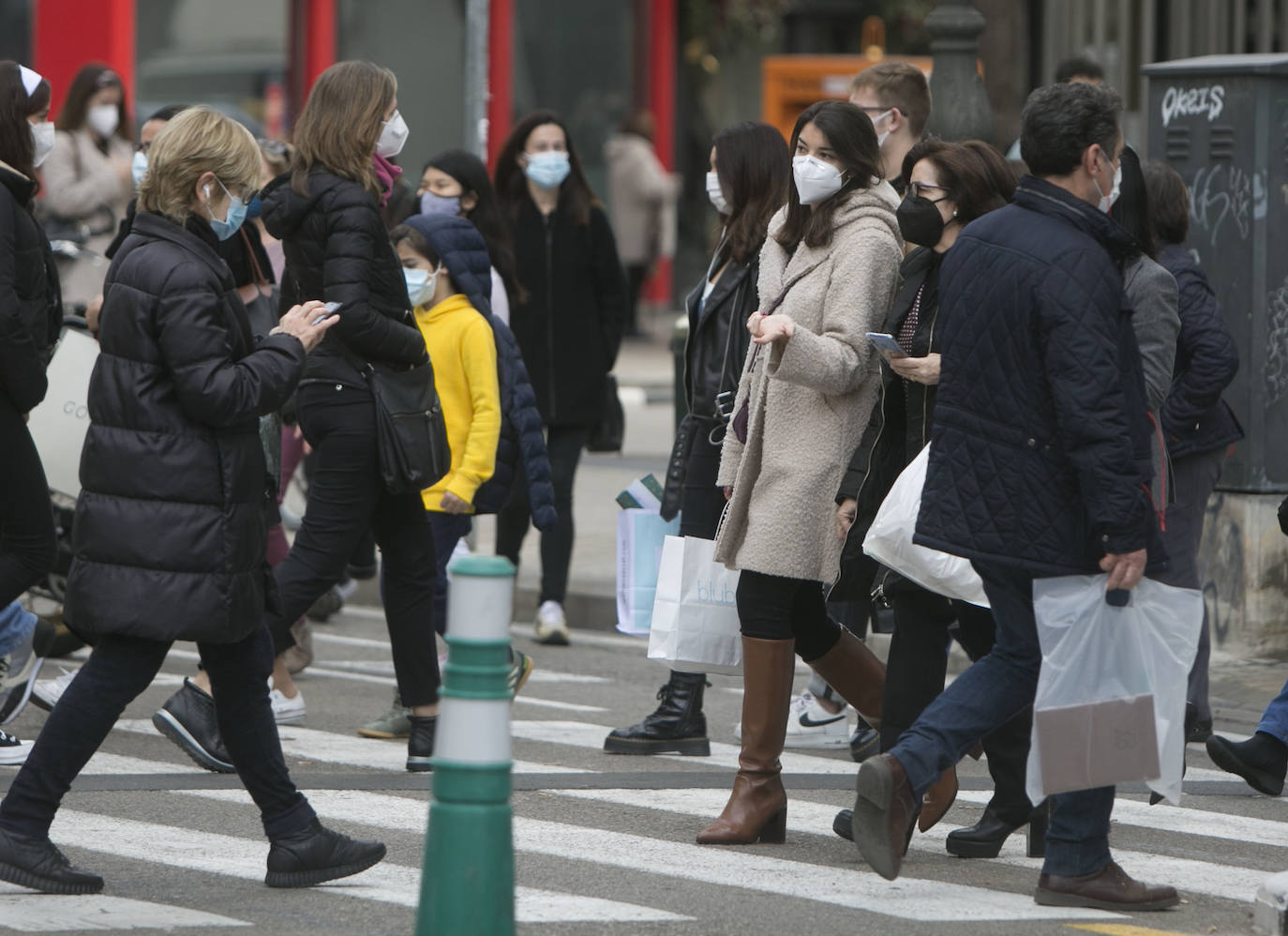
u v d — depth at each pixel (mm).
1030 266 18141
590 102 92625
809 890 19484
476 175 30906
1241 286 32750
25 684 25641
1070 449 17984
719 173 24609
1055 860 19094
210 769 24094
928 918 18516
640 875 19953
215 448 18469
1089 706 18266
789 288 21219
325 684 31562
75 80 39188
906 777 18594
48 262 23297
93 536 18391
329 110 23734
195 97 80375
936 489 18641
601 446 36312
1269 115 32625
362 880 19531
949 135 34781
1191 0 43250
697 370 24609
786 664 21281
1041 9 65125
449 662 14617
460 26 88125
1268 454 33031
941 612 20797
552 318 35312
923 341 20609
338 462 24141
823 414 20969
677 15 95312
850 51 97125
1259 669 32406
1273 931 18203
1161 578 19438
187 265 18359
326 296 23641
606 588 38250
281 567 24422
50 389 29844
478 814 14422
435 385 26906
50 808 18672
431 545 24953
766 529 20891
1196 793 25062
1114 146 18484
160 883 19203
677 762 25781
